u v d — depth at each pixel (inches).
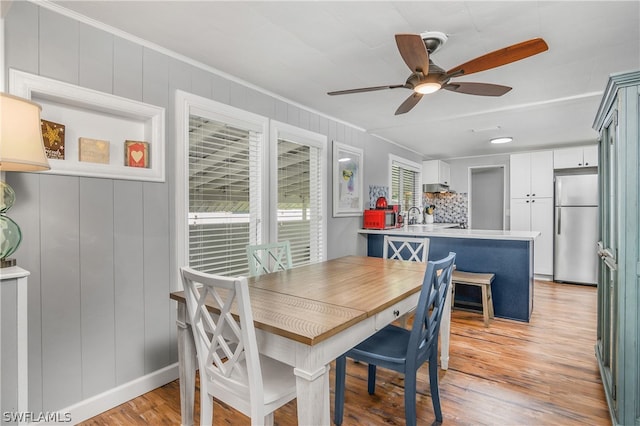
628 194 65.4
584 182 196.5
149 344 88.8
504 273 144.0
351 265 102.8
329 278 84.0
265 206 121.5
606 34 80.0
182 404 70.7
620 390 66.8
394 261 110.7
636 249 65.2
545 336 122.3
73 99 74.4
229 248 111.3
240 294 47.3
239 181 114.7
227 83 107.7
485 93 87.0
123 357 83.7
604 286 90.8
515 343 116.2
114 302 82.1
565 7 69.7
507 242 143.5
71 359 75.0
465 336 123.0
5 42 65.2
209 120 103.9
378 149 195.0
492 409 78.4
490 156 252.2
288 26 79.0
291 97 128.0
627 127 65.2
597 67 97.9
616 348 69.9
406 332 80.4
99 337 79.6
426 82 77.6
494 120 155.5
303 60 96.7
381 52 91.8
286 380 57.8
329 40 85.2
